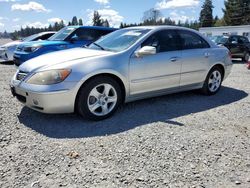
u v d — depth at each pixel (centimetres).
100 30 958
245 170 291
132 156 311
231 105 535
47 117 429
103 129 388
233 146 346
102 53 440
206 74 580
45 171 277
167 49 502
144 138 359
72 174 273
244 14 5734
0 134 361
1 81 714
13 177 265
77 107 407
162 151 324
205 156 317
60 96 382
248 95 626
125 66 438
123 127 397
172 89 524
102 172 277
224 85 739
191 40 553
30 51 841
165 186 257
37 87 381
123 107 495
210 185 262
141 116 448
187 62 529
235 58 1623
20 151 316
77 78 390
